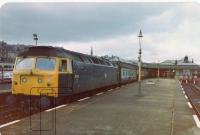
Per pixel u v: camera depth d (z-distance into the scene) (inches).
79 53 845.8
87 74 840.3
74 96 773.3
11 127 401.1
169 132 391.9
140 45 1121.4
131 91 1222.9
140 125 434.6
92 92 993.5
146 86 1720.0
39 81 619.2
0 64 1627.7
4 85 1087.0
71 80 692.1
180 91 1325.0
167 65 4768.7
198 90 1473.9
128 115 526.3
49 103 568.1
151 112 575.5
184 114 564.7
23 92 622.2
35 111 569.0
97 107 627.8
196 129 418.3
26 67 627.8
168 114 556.4
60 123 435.2
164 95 1042.1
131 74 2085.4
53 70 622.5
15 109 592.7
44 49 642.8
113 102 742.5
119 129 401.7
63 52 673.6
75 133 372.8
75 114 522.3
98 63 1005.2
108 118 488.1
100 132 380.8
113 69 1310.3
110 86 1337.4
